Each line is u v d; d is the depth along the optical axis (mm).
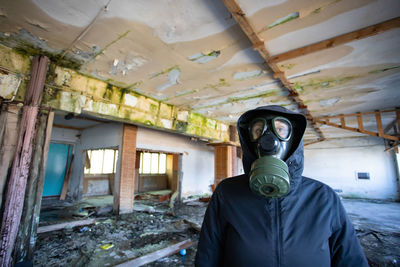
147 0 1754
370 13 1862
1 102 2426
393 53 2492
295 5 1768
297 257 836
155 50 2535
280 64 2754
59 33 2262
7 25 2141
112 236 3604
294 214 931
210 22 2023
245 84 3568
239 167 9484
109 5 1822
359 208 6809
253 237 897
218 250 1028
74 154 7848
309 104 4562
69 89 3037
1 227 2223
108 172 8703
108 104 3566
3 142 2375
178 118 5062
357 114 5160
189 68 2996
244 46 2424
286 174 907
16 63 2574
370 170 8820
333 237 930
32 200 2482
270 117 1125
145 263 2717
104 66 2992
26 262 2348
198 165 8289
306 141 9477
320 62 2703
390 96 4000
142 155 9688
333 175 9477
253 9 1803
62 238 3469
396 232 4172
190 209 6078
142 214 5219
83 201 6953
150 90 3953
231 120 6449
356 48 2387
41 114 2695
